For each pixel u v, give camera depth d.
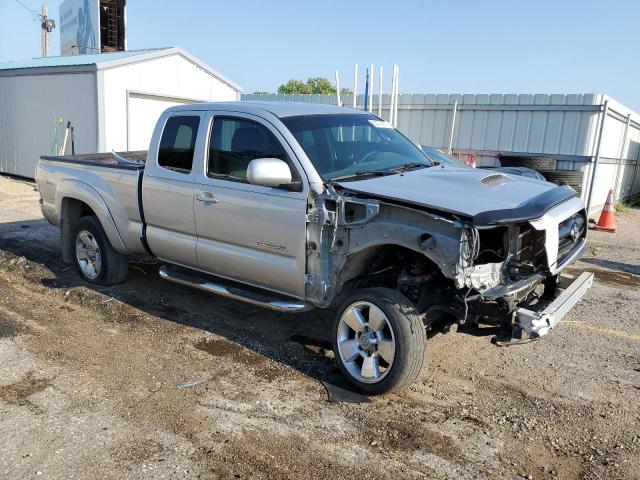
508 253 3.96
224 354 4.87
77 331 5.27
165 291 6.49
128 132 14.21
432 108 16.55
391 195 3.96
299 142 4.57
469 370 4.71
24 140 15.80
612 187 18.03
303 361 4.78
